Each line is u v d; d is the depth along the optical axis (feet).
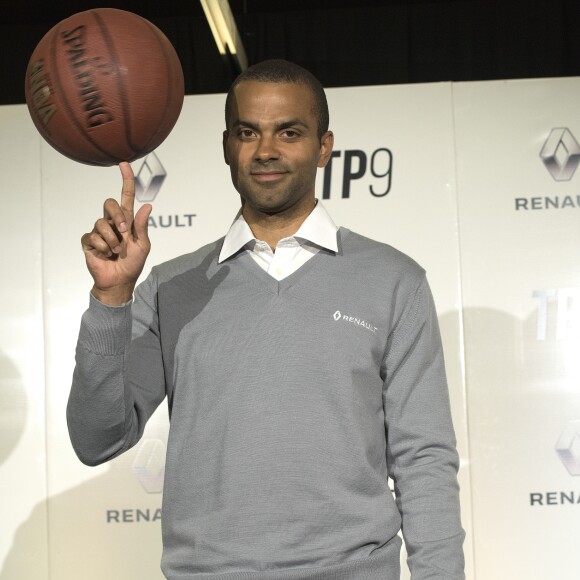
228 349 6.40
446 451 6.45
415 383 6.55
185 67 15.61
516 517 10.55
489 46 15.46
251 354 6.36
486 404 10.68
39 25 15.84
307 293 6.55
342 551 6.04
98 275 6.02
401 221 10.86
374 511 6.21
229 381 6.31
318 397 6.24
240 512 6.07
